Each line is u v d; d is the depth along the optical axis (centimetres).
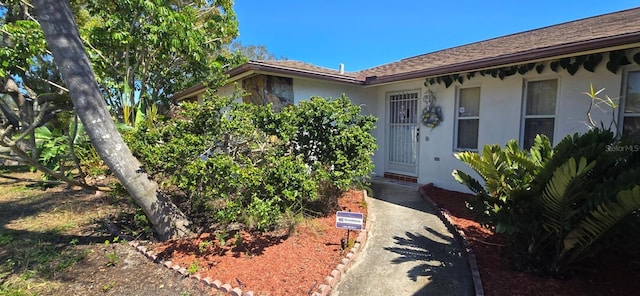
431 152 730
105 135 377
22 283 334
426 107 733
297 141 514
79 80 355
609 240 285
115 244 434
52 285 330
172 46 838
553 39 559
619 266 331
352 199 629
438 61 754
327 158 510
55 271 360
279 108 691
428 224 502
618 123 457
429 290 315
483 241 412
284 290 306
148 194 414
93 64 861
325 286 312
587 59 474
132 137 445
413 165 785
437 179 719
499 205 337
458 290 314
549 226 297
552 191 268
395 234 463
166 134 450
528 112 563
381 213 557
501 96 590
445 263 372
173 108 1143
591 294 284
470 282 329
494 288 302
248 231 455
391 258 387
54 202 662
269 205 383
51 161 519
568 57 478
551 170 293
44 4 331
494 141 606
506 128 587
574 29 613
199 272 342
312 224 476
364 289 321
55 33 339
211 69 1056
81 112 362
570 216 276
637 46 401
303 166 423
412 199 639
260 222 393
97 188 500
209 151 446
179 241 426
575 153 306
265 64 638
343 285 329
